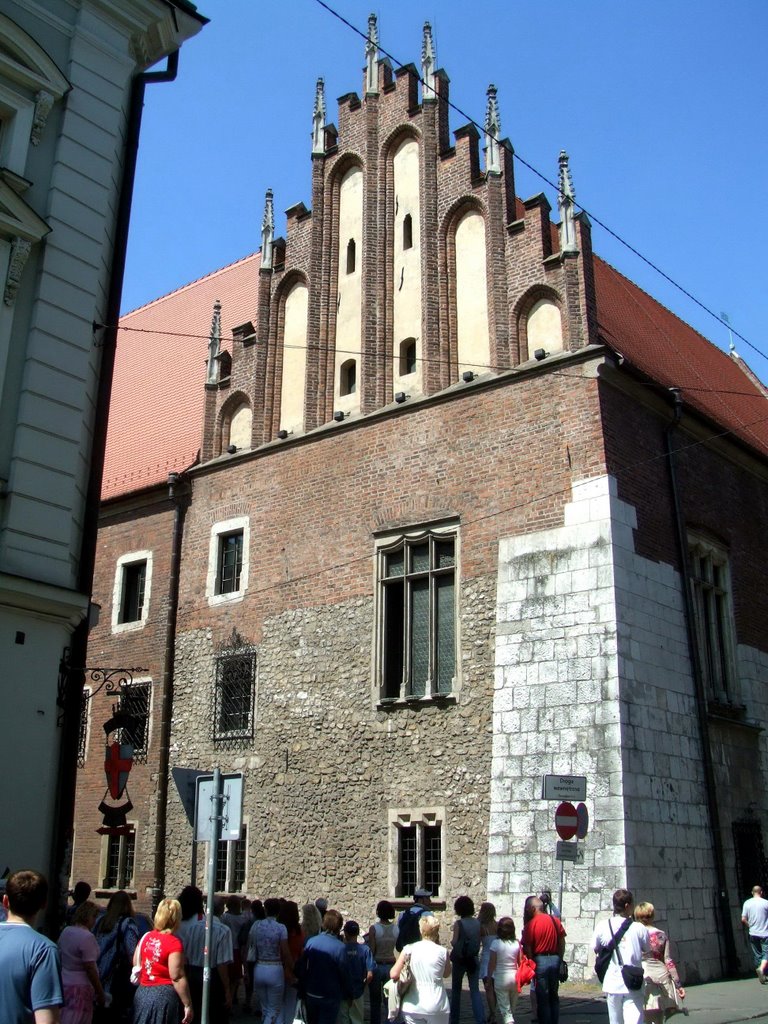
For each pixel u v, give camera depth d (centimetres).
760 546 2327
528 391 1975
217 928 1065
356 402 2252
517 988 1180
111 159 1452
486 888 1759
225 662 2295
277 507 2311
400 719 1970
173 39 1570
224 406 2500
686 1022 1276
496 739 1822
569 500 1864
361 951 1063
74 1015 829
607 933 1023
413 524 2058
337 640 2112
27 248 1306
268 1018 1091
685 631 1923
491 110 2214
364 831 1959
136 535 2597
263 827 2117
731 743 2009
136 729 2414
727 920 1795
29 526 1242
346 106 2473
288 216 2494
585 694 1739
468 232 2189
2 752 1161
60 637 1255
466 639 1922
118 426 2945
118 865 2345
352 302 2330
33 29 1387
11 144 1317
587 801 1680
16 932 546
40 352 1297
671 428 2050
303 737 2106
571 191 2045
